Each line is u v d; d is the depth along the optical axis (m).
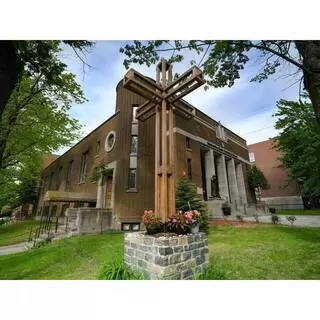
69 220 12.36
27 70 5.32
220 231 9.80
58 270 5.29
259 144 33.69
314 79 3.32
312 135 11.26
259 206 22.36
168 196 4.68
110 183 15.08
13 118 10.29
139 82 4.94
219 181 21.27
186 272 3.73
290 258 5.32
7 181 15.92
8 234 15.26
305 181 13.24
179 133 16.48
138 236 4.17
